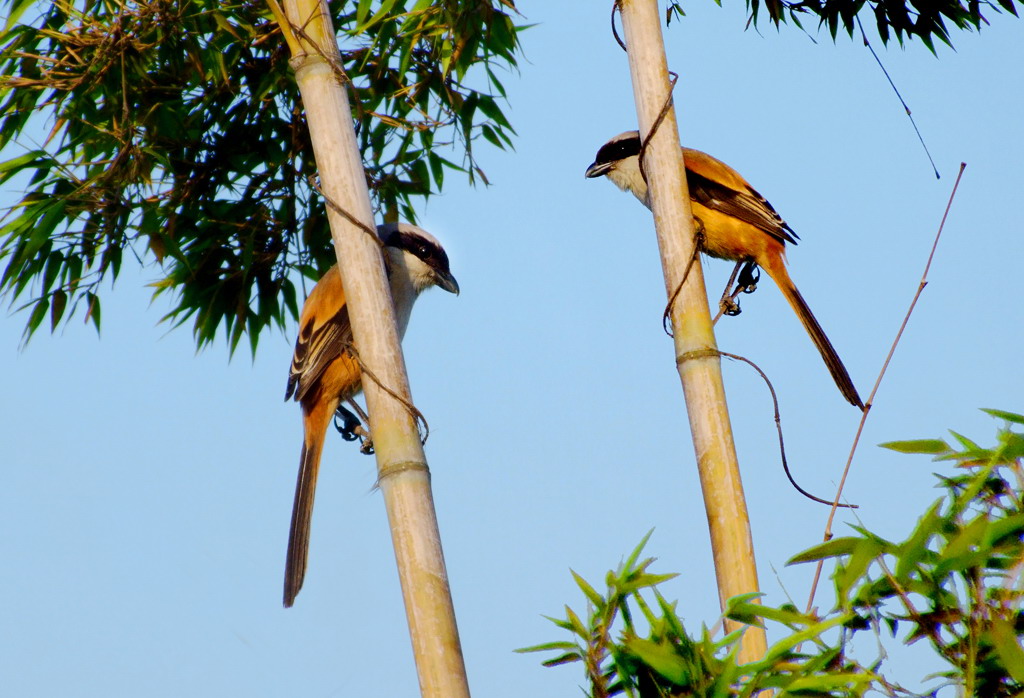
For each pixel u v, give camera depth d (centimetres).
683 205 667
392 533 610
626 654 446
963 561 420
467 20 899
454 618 597
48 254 974
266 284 1091
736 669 438
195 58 940
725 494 624
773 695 511
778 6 992
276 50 988
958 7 962
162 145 1008
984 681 424
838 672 435
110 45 905
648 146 679
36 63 935
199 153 1030
